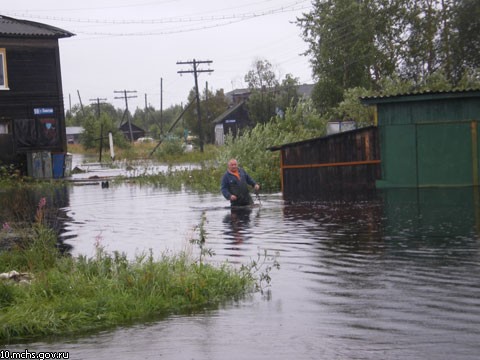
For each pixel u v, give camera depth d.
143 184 30.61
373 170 22.59
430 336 6.75
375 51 51.50
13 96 36.66
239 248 12.23
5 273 9.84
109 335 7.15
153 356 6.39
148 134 122.81
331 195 21.33
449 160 21.86
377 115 22.39
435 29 50.38
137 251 12.34
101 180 34.00
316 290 8.84
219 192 25.14
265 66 69.44
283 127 31.88
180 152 57.91
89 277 9.16
